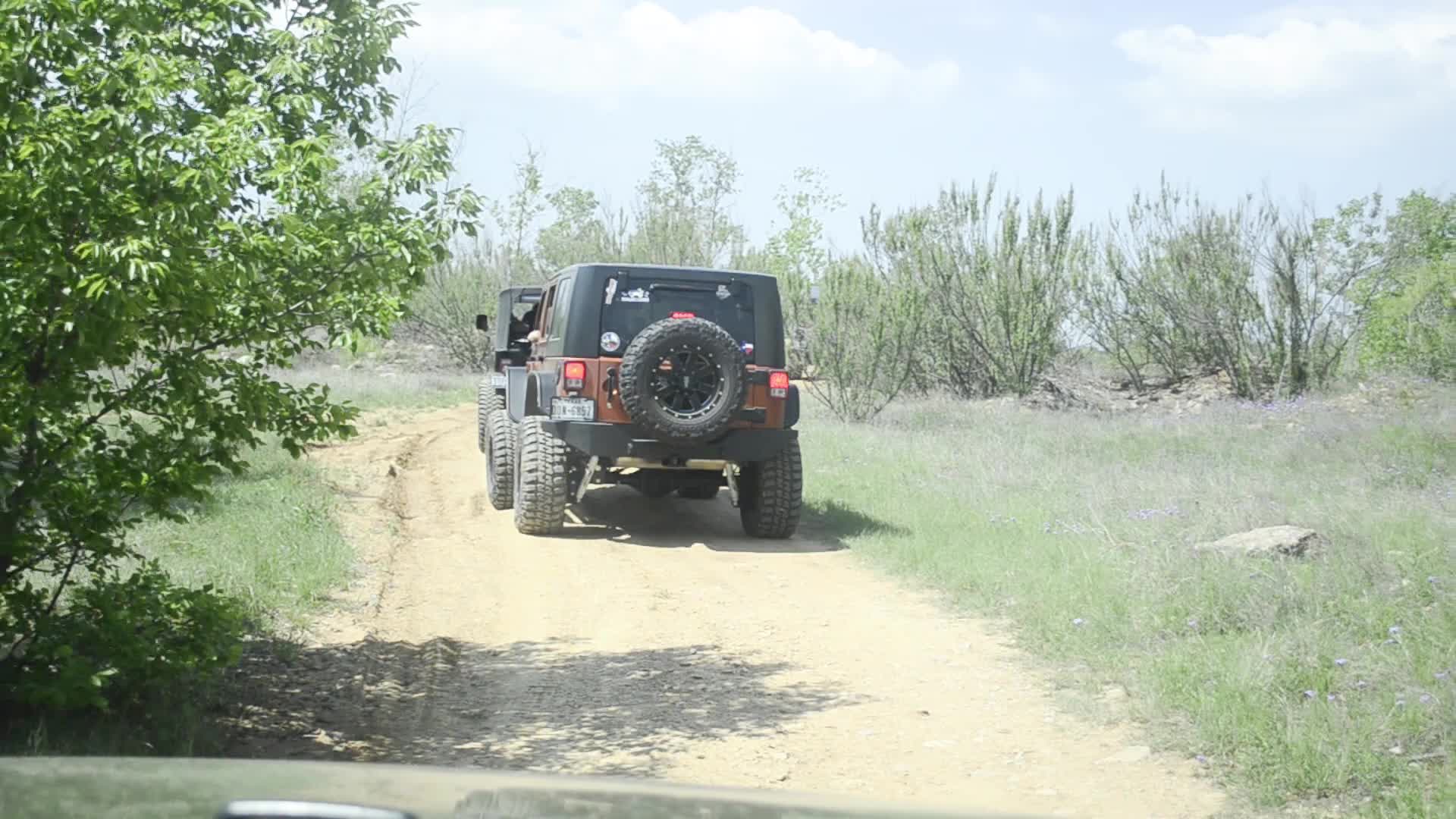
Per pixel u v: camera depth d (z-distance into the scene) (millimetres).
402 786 1310
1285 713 5535
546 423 11359
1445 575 7500
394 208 5938
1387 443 14539
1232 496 11039
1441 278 21141
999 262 23438
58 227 4773
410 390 26344
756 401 11219
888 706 6312
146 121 4934
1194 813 4793
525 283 35312
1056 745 5660
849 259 21031
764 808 1298
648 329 10836
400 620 8125
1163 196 23344
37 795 1206
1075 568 8648
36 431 5160
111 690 5293
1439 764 4973
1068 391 23734
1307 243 21922
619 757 5531
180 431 5637
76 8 5055
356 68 6211
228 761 1456
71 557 5449
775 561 10320
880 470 14484
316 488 12484
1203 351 23484
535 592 9023
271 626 7445
